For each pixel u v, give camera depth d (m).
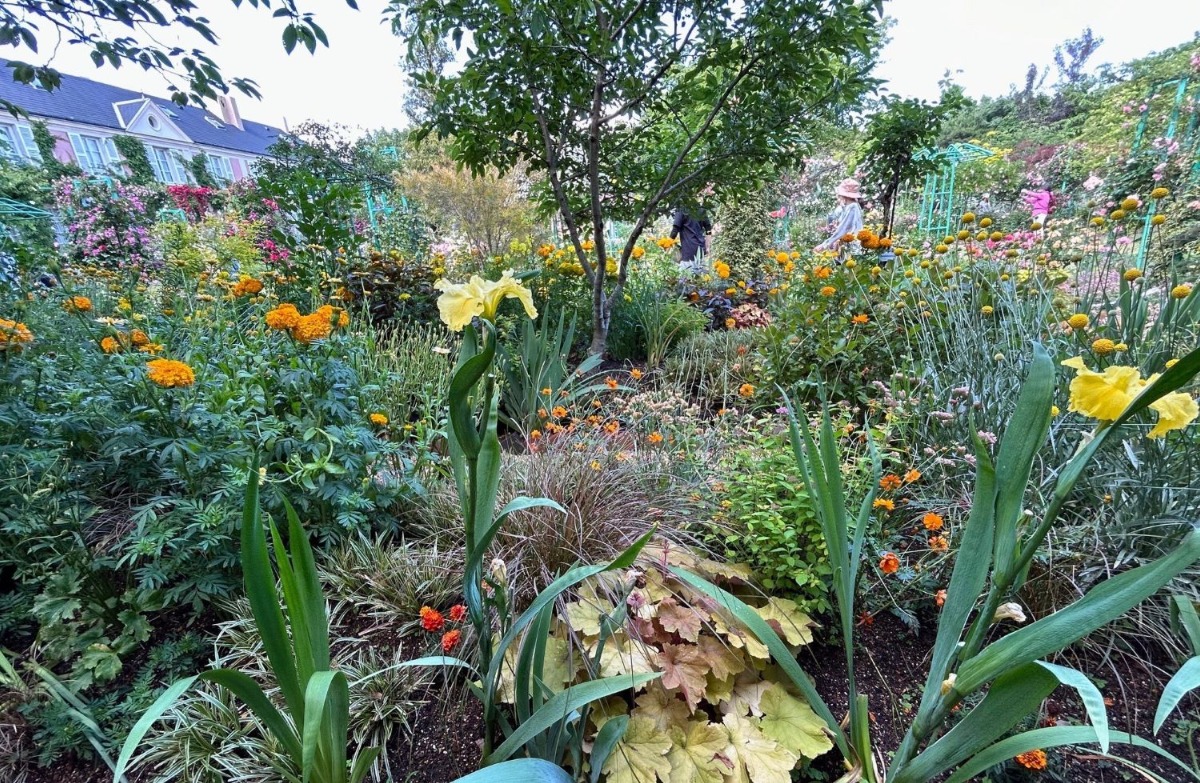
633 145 4.37
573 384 3.47
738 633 1.45
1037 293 2.46
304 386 1.97
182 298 3.42
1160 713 0.69
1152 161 4.83
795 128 4.07
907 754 0.98
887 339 2.91
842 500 1.14
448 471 2.34
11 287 3.06
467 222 10.28
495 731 1.30
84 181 7.88
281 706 1.35
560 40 3.41
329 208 4.59
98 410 1.71
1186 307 1.80
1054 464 1.78
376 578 1.72
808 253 4.80
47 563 1.55
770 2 3.26
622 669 1.33
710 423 3.03
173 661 1.48
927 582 1.62
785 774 1.19
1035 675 0.76
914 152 5.44
